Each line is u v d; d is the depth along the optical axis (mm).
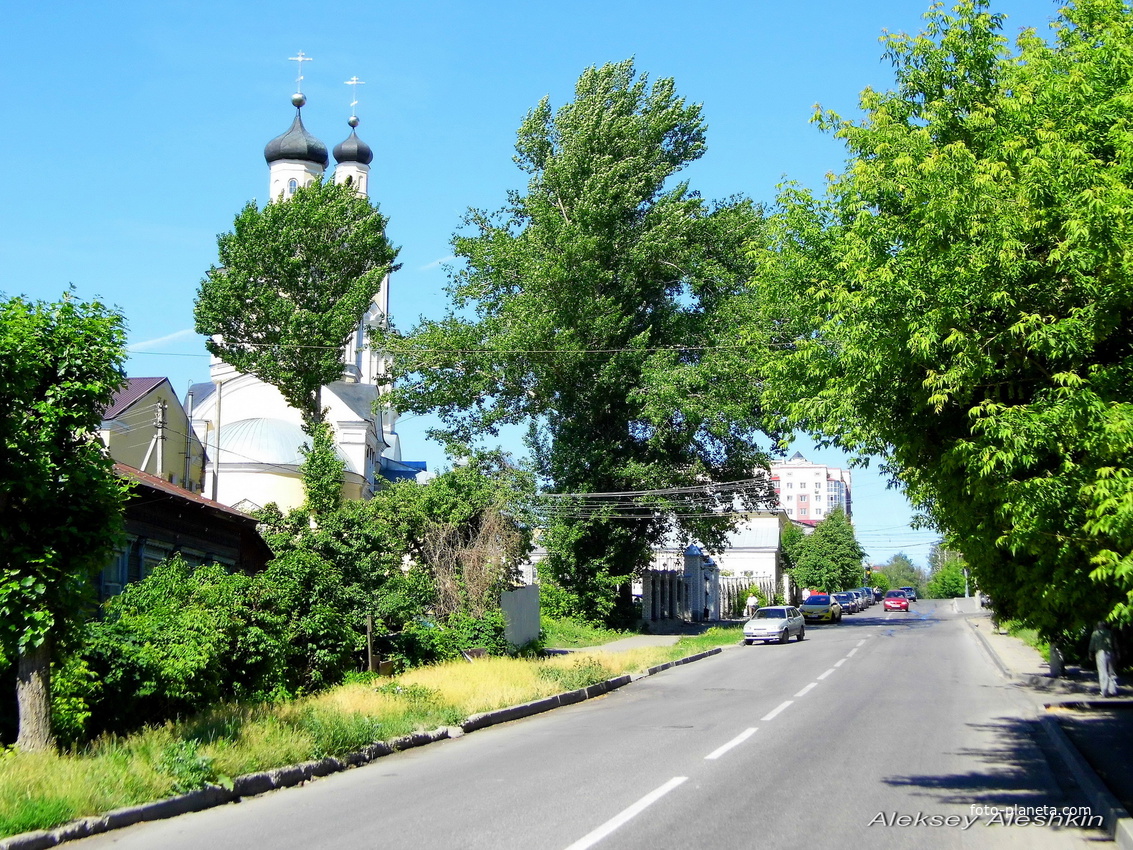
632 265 43406
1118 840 8484
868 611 77750
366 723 13945
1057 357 9086
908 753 13406
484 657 27391
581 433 46312
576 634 43219
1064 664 24188
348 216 46094
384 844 8305
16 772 9250
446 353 44250
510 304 43062
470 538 32094
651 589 55938
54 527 11078
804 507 181875
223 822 9344
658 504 45188
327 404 56000
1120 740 14062
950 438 9945
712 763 12469
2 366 10531
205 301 44000
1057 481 8609
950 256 9164
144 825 9164
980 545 12953
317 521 24344
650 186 44219
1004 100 10328
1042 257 9180
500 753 13695
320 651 20047
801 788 10781
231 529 27797
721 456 48062
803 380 11562
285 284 44781
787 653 35219
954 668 27703
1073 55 11086
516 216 48344
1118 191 8891
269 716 13227
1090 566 9383
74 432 11445
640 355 43562
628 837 8461
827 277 11477
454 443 33375
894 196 10312
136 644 13773
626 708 19844
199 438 47656
